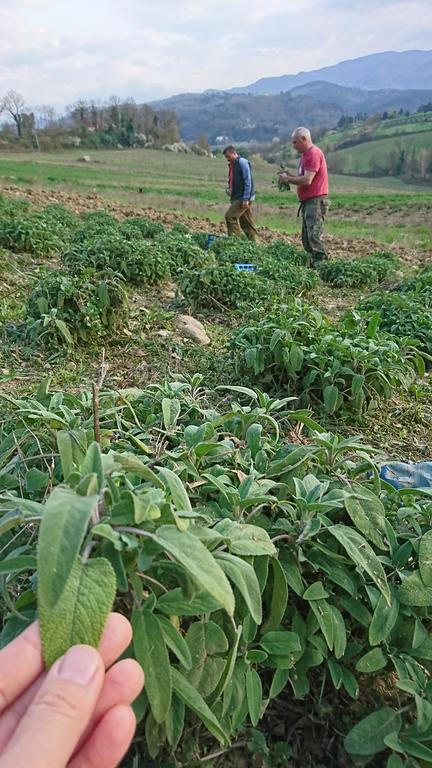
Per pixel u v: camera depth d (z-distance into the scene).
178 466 2.05
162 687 1.31
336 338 4.04
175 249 8.16
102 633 1.14
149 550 1.33
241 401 4.01
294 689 1.69
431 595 1.77
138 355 4.87
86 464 1.41
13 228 8.22
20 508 1.46
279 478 2.17
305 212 9.51
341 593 1.87
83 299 4.92
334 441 2.24
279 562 1.69
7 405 3.22
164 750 1.53
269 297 6.44
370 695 1.80
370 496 1.97
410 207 28.08
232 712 1.54
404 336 5.21
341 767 1.66
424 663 1.79
